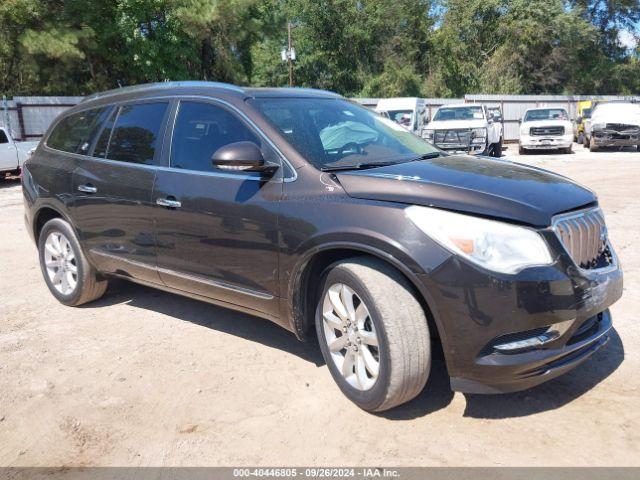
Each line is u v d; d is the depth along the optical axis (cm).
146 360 412
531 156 2147
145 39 2581
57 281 535
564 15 4506
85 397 364
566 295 296
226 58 2969
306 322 366
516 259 293
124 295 557
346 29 4038
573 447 296
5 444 319
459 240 294
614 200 997
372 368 325
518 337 297
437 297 296
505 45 4622
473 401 344
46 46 2294
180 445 312
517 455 292
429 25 4541
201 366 401
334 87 4178
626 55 5100
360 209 321
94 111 508
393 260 305
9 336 462
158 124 442
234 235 378
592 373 371
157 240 429
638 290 521
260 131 379
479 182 328
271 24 3158
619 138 2145
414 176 337
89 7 2502
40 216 547
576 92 4888
